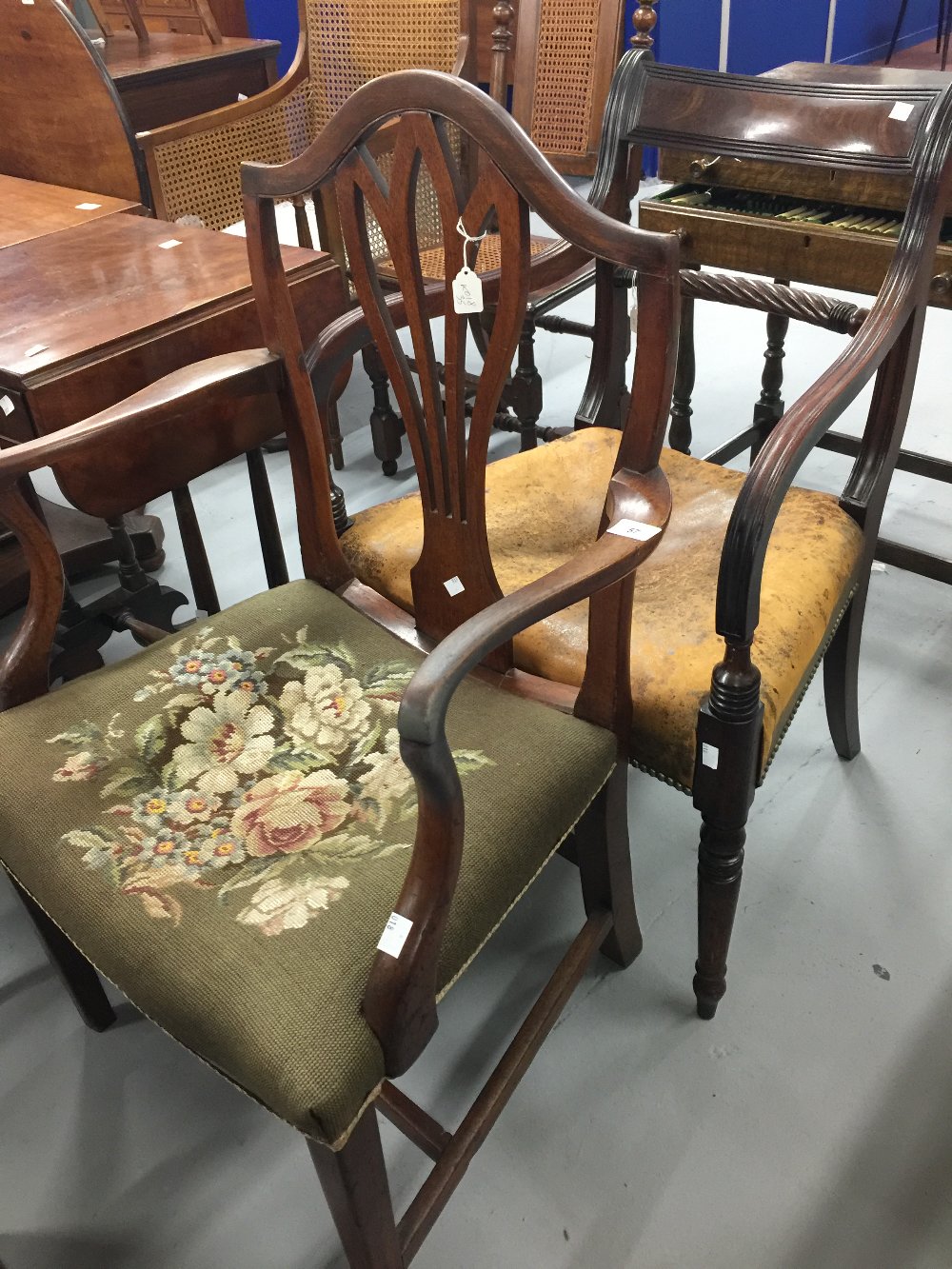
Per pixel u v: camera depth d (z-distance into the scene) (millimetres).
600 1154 1021
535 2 1811
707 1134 1031
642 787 1434
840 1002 1141
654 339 765
